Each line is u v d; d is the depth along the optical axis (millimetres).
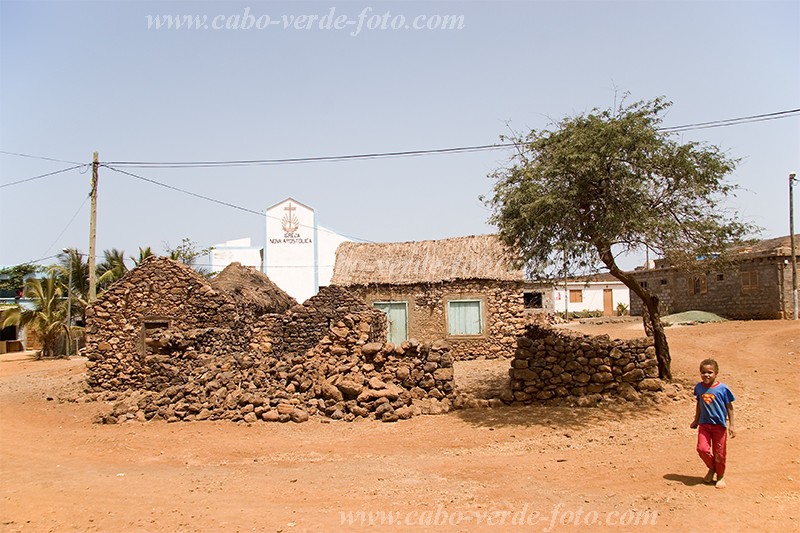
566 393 13469
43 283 36500
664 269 38562
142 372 18234
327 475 9000
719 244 14039
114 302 18594
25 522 7023
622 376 13477
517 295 24594
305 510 7348
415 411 12812
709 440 8031
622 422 11688
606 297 52250
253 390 13430
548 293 42969
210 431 12000
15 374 25672
